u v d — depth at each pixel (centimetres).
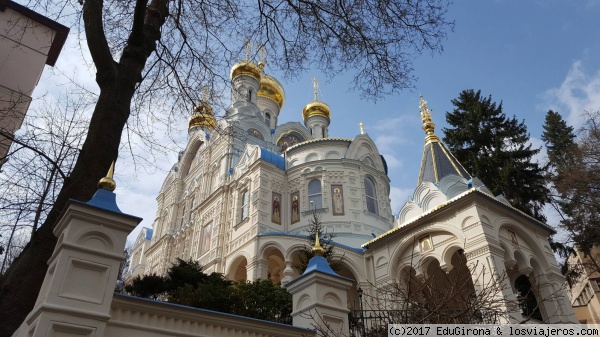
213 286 1525
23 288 718
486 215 1839
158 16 1109
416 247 2019
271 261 2958
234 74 4519
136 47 1029
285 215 3062
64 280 589
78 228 635
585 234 2641
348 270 2495
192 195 4084
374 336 888
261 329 790
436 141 2464
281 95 5212
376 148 3556
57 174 963
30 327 579
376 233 2994
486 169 3009
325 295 902
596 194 2528
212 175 3847
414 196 2217
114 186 723
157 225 4400
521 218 2002
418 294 916
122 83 970
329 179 3147
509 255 1823
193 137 4456
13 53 1559
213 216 3412
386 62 1238
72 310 570
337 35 1238
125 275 5000
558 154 3700
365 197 3148
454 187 2094
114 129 910
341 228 2914
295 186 3164
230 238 3064
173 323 699
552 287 1895
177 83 1242
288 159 3356
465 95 3556
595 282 3544
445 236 1914
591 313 3603
